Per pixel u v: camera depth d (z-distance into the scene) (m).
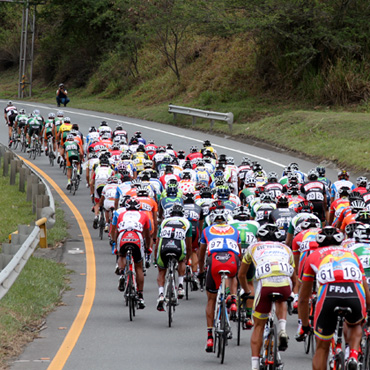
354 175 57.50
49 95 142.12
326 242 17.17
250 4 89.94
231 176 46.00
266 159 65.50
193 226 31.33
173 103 105.62
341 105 85.06
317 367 16.45
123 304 29.16
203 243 23.61
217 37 115.56
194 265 31.48
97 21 130.12
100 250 38.97
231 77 102.56
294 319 26.98
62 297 30.02
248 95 97.38
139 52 131.88
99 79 135.75
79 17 142.38
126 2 114.88
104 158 43.91
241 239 26.30
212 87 103.75
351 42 86.56
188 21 94.44
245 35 109.06
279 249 19.12
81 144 60.56
